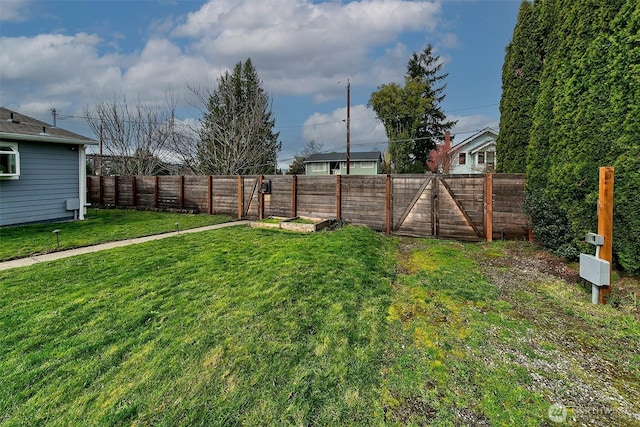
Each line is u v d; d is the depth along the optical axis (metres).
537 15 6.52
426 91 29.17
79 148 9.43
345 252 5.13
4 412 1.90
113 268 4.46
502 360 2.38
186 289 3.68
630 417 1.83
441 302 3.40
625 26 3.68
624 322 2.95
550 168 4.87
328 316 3.03
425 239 6.85
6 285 3.85
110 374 2.23
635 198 3.59
